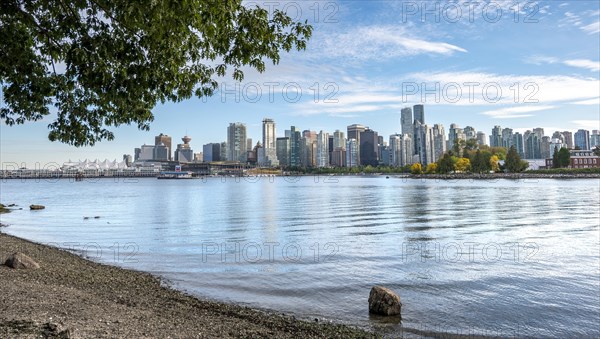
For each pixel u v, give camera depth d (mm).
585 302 16469
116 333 9930
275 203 85312
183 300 16000
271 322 13430
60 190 163000
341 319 14312
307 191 145000
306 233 38625
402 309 15445
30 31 12164
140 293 16703
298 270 22250
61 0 9844
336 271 22031
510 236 35844
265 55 10523
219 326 12250
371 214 58875
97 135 15109
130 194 129625
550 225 43688
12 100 13680
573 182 176625
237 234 38031
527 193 107562
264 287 18719
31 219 53219
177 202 90125
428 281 19797
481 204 75750
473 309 15523
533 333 13109
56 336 8898
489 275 20984
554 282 19641
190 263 24297
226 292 17891
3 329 9031
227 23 9141
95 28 10508
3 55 11328
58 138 14602
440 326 13625
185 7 8258
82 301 13352
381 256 26453
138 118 13617
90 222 49375
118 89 10711
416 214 58312
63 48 10594
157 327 11102
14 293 13164
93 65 10359
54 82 13812
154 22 8969
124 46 10008
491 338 12609
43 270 19062
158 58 10305
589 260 24953
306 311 15242
